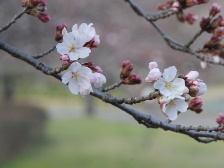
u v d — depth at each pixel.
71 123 21.94
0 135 13.66
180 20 3.79
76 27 2.48
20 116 14.59
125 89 16.83
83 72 2.44
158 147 16.86
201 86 2.46
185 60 15.57
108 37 14.91
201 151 16.34
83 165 14.26
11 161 13.66
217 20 3.50
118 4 14.41
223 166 14.41
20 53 2.82
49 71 2.59
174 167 14.37
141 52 15.26
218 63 3.73
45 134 16.95
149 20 4.04
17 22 10.52
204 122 19.47
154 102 15.79
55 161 14.32
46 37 11.48
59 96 30.73
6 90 21.08
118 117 24.44
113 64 15.34
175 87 2.39
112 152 15.98
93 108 24.88
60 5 11.90
